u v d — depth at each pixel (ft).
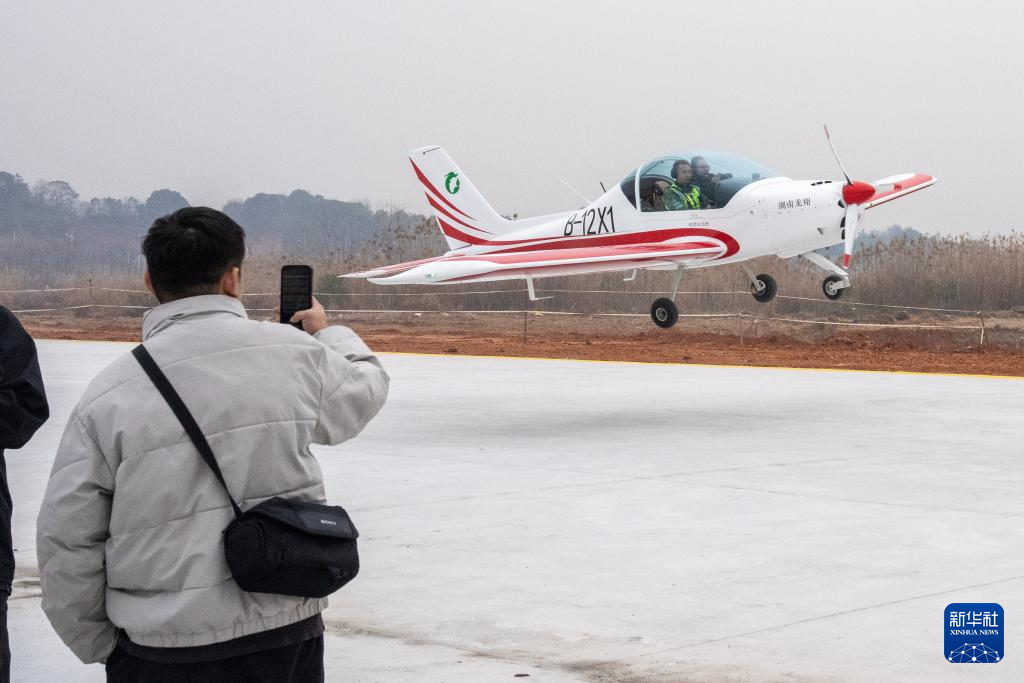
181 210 9.09
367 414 9.32
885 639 15.17
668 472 29.27
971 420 39.68
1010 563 19.33
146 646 8.54
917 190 63.77
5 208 381.19
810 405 44.78
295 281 9.69
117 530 8.53
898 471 29.07
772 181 58.03
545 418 41.47
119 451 8.47
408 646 15.35
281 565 8.25
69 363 65.26
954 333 84.38
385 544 21.40
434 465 30.94
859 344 81.05
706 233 58.44
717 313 103.76
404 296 119.65
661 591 17.84
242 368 8.66
